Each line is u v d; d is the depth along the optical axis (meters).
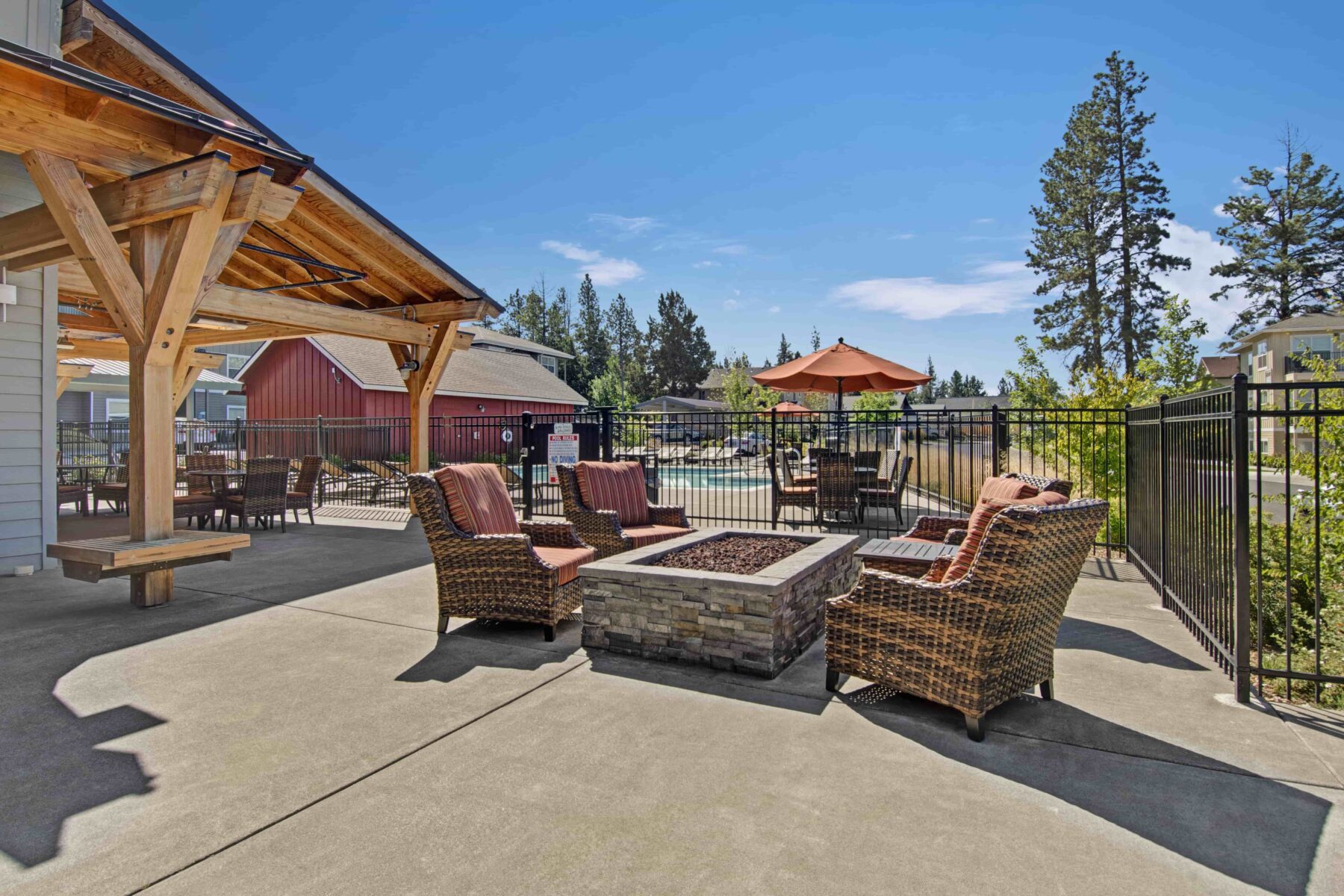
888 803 2.41
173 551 5.05
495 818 2.32
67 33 5.90
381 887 1.97
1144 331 27.97
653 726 3.04
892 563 4.34
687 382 60.06
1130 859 2.10
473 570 4.41
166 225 5.05
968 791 2.49
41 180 4.54
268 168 4.77
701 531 5.39
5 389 6.36
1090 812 2.35
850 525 9.26
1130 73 28.38
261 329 10.55
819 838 2.20
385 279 9.57
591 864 2.07
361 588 5.79
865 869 2.04
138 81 6.27
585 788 2.51
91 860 2.10
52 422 6.69
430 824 2.28
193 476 10.22
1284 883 1.98
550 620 4.27
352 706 3.27
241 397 35.06
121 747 2.84
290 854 2.13
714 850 2.14
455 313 9.60
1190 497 4.42
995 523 2.81
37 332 6.57
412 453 10.40
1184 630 4.44
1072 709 3.23
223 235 5.23
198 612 5.01
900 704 3.29
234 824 2.29
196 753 2.79
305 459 10.06
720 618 3.73
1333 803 2.40
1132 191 28.50
